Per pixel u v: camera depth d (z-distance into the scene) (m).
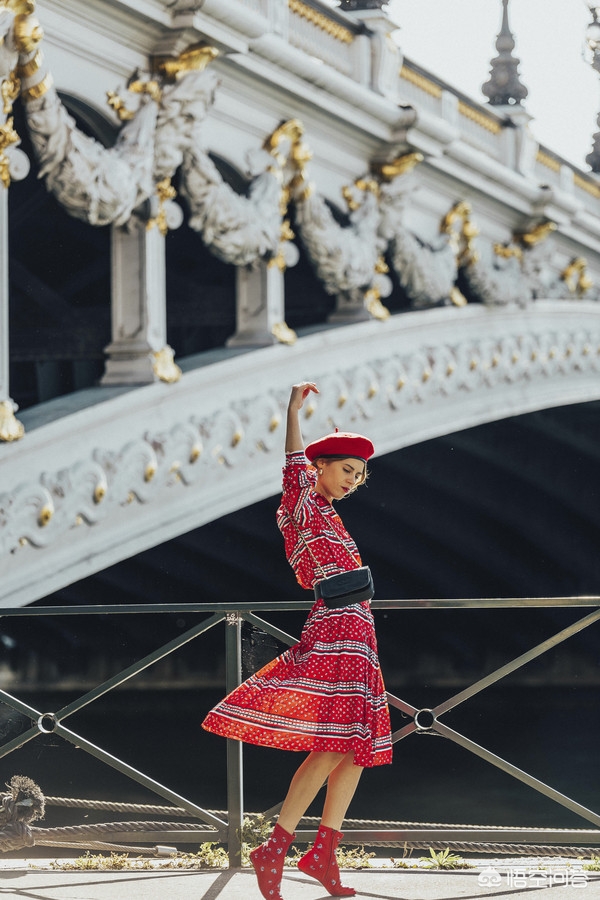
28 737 10.88
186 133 21.73
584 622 10.23
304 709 8.57
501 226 36.25
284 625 41.47
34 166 24.58
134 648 38.66
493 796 37.09
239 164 24.23
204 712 39.00
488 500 44.94
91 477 20.25
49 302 24.92
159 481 21.86
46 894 9.73
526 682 48.56
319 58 26.17
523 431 43.56
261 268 25.17
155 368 21.70
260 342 25.20
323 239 26.66
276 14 23.89
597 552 48.84
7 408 18.81
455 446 41.34
